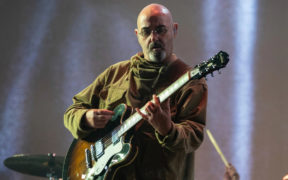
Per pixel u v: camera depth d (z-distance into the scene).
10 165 9.44
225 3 14.29
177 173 5.30
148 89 5.48
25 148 14.30
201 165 13.62
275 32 14.01
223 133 13.69
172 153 5.25
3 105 14.47
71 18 14.88
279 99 13.76
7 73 14.64
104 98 5.93
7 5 14.87
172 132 4.87
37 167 9.38
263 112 13.75
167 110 4.86
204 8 14.40
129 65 5.91
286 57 13.88
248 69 13.91
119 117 5.55
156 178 5.23
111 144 5.57
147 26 5.46
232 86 13.86
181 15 14.50
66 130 14.39
